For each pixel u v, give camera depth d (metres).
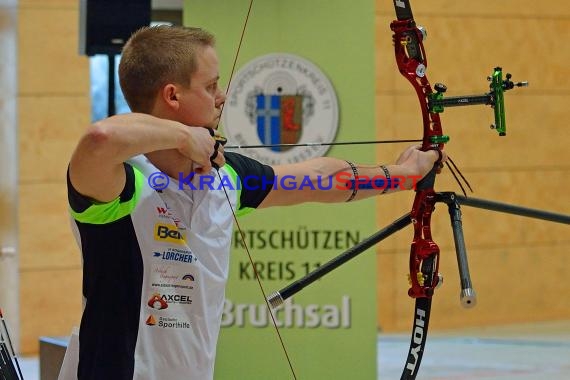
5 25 13.02
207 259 3.40
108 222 3.23
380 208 13.98
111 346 3.24
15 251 13.18
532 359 11.70
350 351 8.02
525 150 14.69
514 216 14.70
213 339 3.45
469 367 11.23
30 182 13.23
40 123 13.25
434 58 14.23
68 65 13.29
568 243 15.01
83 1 8.90
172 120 3.42
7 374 3.95
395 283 14.16
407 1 3.86
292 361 8.00
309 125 7.82
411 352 3.72
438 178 14.31
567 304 15.03
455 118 14.35
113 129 2.96
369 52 7.81
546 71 14.73
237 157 3.77
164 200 3.33
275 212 7.95
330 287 8.00
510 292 14.75
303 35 7.81
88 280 3.30
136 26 8.86
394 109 14.03
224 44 7.79
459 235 3.54
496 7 14.48
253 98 7.80
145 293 3.28
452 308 14.43
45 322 13.31
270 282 7.98
